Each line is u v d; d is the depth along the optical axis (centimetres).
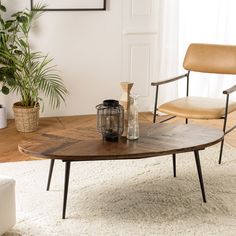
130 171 351
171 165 363
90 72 481
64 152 268
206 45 404
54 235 264
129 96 293
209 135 301
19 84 429
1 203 245
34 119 435
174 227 272
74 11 461
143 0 475
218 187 324
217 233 266
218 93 515
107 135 288
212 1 490
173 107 370
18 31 439
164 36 476
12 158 376
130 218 282
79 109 488
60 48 468
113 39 478
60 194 313
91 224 275
